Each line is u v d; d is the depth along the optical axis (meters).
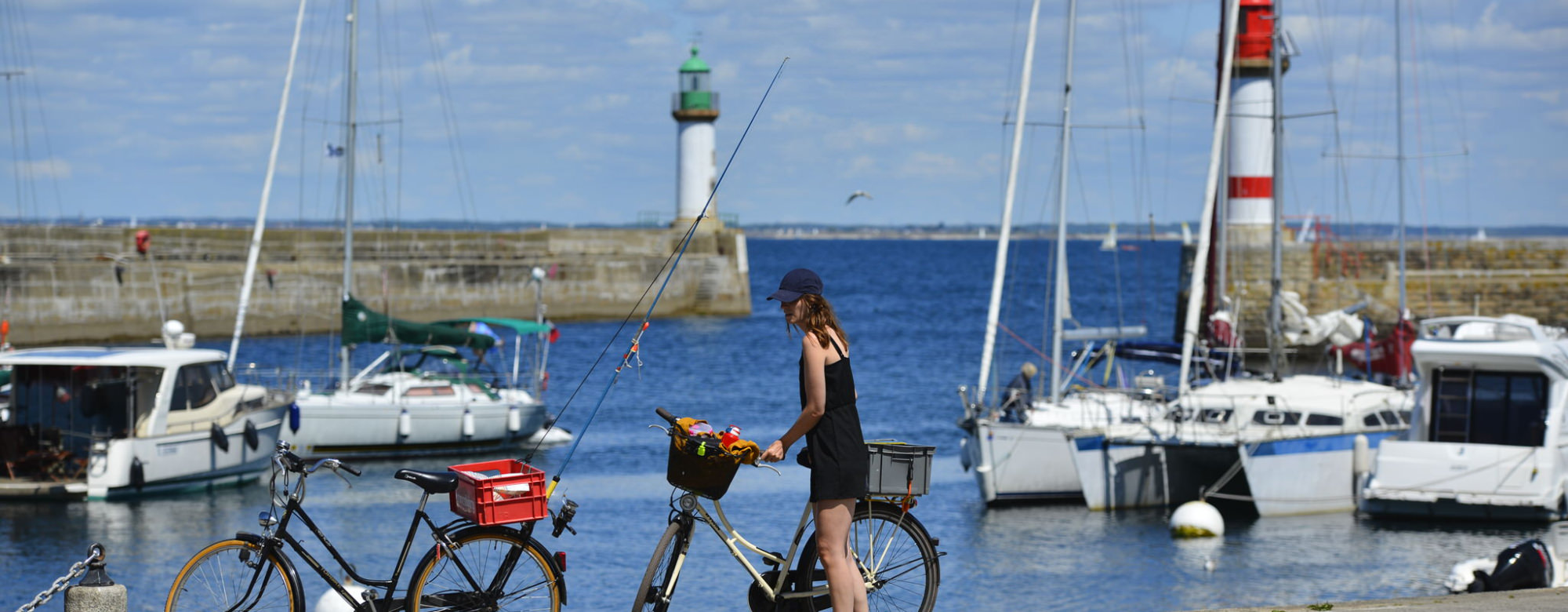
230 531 31.77
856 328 113.69
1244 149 82.06
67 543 30.25
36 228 90.81
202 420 37.06
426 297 100.31
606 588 26.59
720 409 60.19
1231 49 44.53
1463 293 95.56
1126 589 27.69
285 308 92.38
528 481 10.34
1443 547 31.03
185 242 96.31
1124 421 38.91
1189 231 93.00
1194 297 41.97
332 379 53.03
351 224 52.22
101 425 35.66
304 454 43.59
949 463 45.44
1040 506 36.91
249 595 10.65
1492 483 32.41
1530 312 96.62
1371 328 49.78
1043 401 41.25
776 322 117.62
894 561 10.85
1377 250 104.88
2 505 34.22
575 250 117.75
